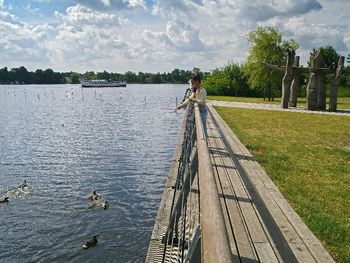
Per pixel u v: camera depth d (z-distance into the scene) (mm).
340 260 4852
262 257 4223
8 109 68625
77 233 13664
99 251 12320
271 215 5621
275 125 20594
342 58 30031
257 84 52562
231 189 6883
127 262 11664
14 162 24953
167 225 6352
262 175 8141
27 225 14359
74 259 11914
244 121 21969
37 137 35594
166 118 50875
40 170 22750
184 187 5766
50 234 13578
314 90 31203
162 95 118500
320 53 31062
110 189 18781
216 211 2129
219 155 10086
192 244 2562
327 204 7215
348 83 79812
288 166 10141
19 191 18438
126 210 15797
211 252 1692
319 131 18625
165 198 7465
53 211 15711
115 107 71625
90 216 15164
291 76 32969
